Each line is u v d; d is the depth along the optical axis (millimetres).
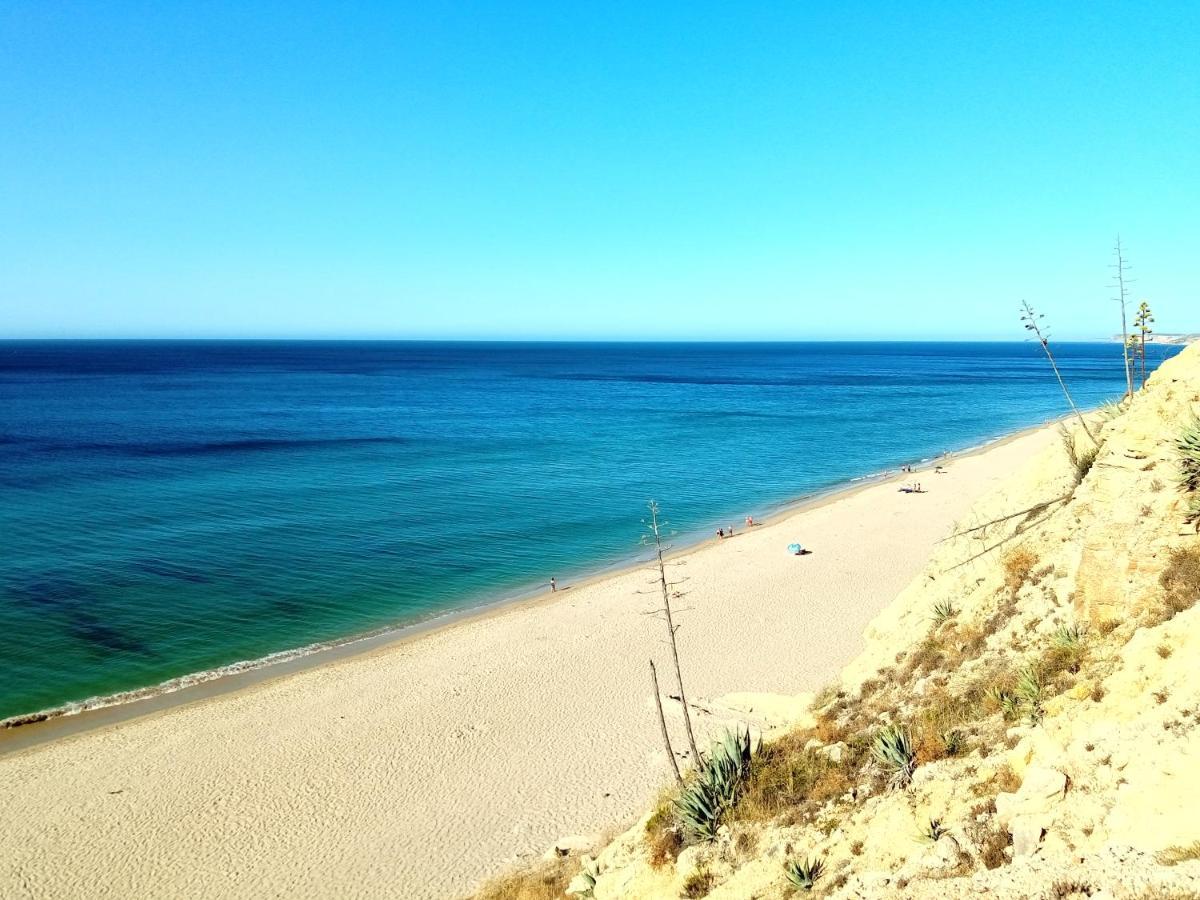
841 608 35656
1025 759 10125
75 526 50250
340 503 58188
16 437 85875
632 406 131375
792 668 29312
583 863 16641
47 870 19844
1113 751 9086
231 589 40469
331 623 36812
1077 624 12648
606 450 83875
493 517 55250
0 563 42719
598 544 49469
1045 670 12102
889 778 11820
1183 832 7570
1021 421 108438
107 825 21594
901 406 130375
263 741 25938
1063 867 8023
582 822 20531
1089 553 12656
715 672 29391
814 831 11516
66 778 23906
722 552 46188
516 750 24703
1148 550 11898
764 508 58938
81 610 37031
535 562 45938
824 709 16141
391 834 20859
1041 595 14258
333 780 23562
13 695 29297
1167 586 11414
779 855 11352
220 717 27688
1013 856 8695
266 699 29062
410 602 39656
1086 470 16125
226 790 23172
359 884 18984
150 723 27328
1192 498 11648
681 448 85688
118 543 46969
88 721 27672
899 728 13016
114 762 24781
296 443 86125
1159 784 8172
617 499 61344
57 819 21875
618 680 29406
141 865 19984
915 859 9523
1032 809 9023
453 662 31922
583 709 27188
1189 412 12117
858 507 55562
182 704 28891
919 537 46750
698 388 172250
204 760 24828
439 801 22234
